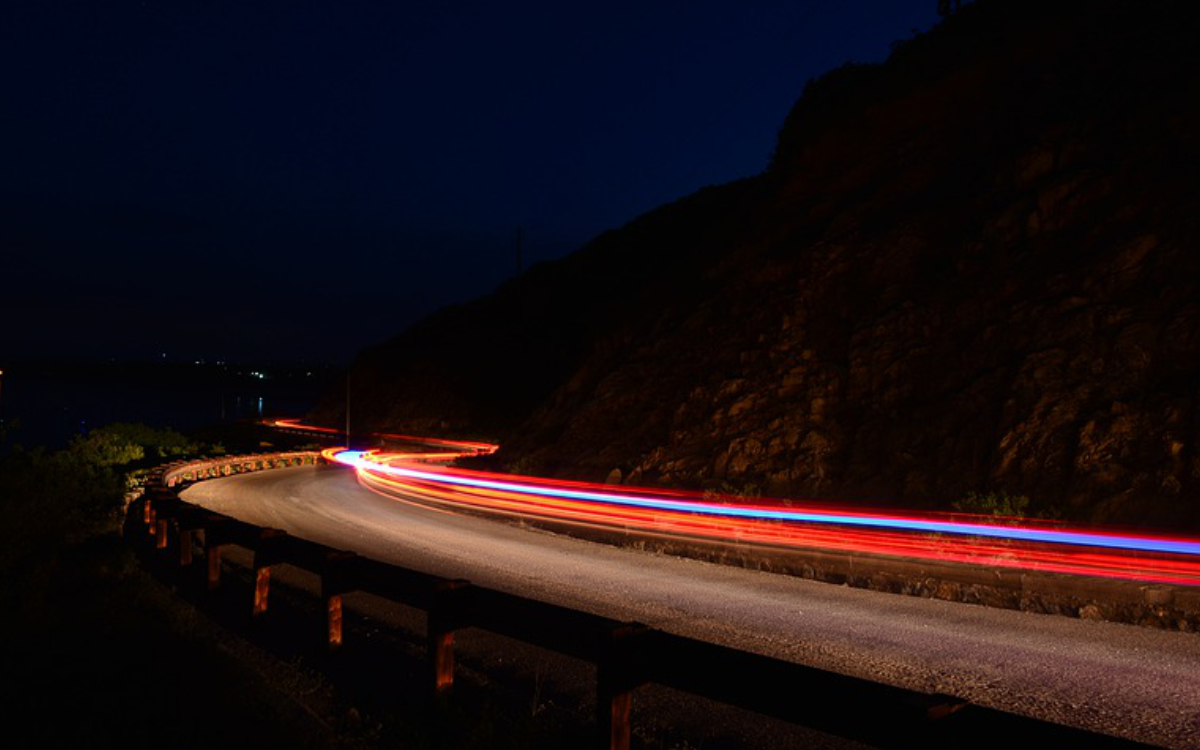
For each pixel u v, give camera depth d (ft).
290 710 18.72
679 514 59.57
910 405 60.90
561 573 41.65
